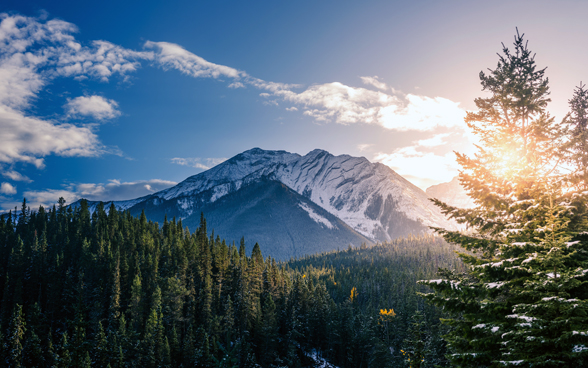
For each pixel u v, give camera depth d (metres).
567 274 14.05
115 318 98.00
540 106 20.45
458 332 17.28
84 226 160.38
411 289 137.88
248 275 131.62
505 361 13.90
